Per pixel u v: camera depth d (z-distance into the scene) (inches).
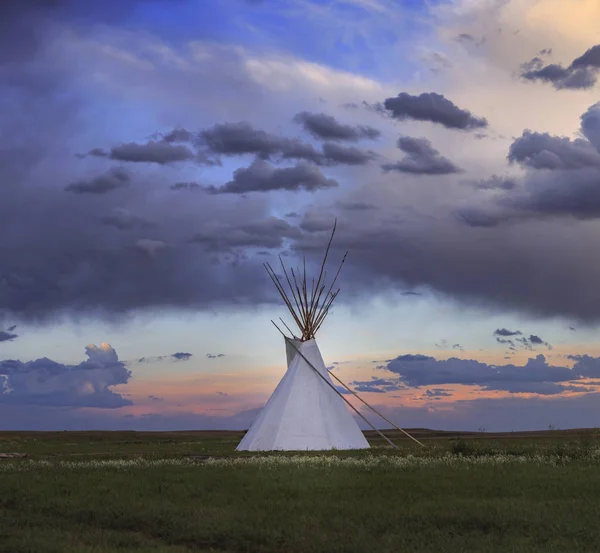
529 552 404.5
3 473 858.8
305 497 608.7
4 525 512.7
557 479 677.9
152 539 489.4
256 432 1359.5
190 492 648.4
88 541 467.2
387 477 717.3
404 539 444.1
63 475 807.1
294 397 1368.1
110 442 2007.9
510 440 1678.2
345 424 1368.1
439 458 940.6
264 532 467.5
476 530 464.1
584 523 469.4
